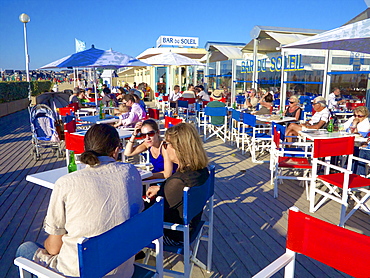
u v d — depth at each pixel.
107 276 1.52
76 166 2.67
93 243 1.30
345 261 1.25
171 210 2.10
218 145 7.88
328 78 9.54
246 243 3.16
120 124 6.09
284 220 3.67
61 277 1.43
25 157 6.62
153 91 23.27
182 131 2.13
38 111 6.31
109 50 7.50
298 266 2.79
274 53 12.72
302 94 10.30
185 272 2.04
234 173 5.54
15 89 17.28
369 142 4.43
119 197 1.57
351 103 8.94
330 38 3.65
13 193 4.48
